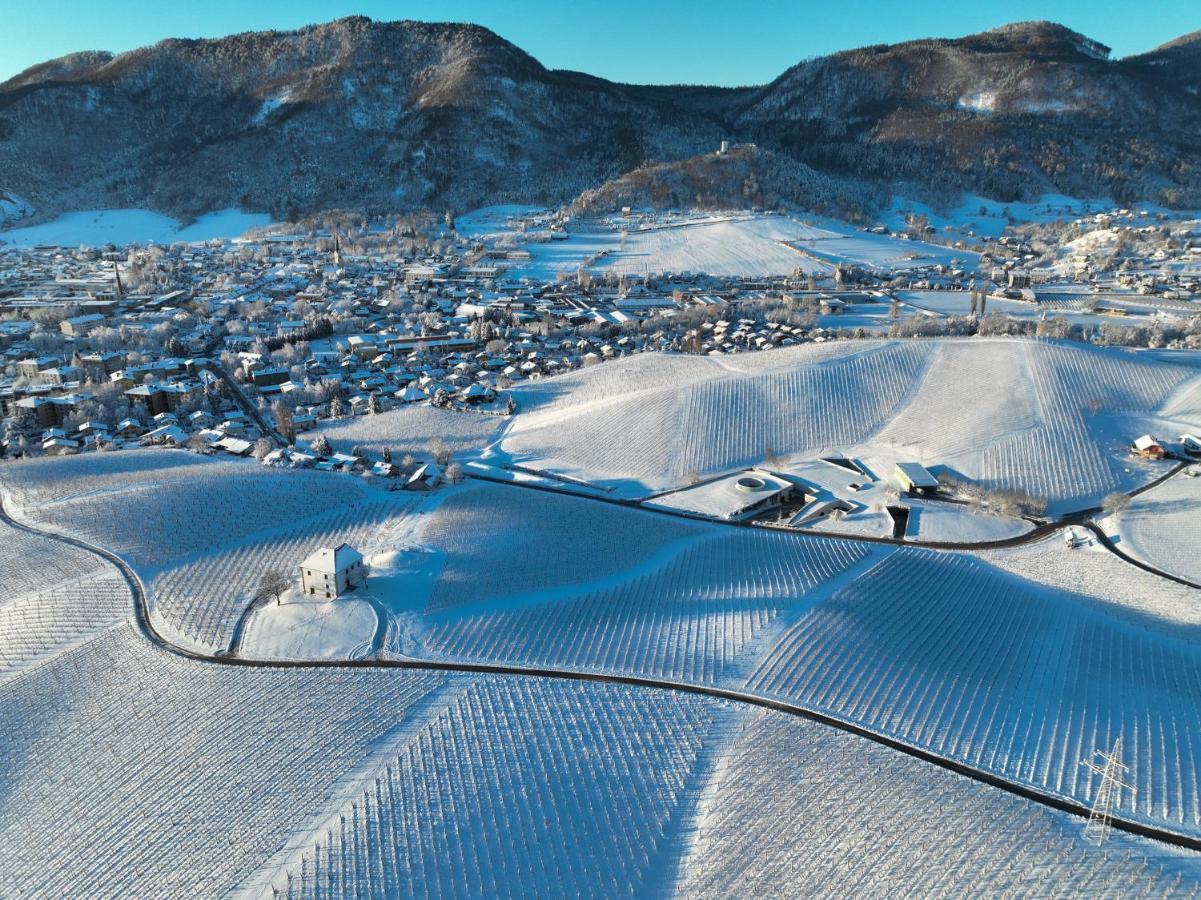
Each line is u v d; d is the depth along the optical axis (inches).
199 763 2539.4
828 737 2495.1
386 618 3307.1
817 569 3673.7
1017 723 2564.0
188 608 3444.9
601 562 3848.4
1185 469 5002.5
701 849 2138.3
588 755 2481.5
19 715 2827.3
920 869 1996.8
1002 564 4101.9
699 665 2903.5
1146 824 2137.1
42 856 2253.9
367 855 2142.0
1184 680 2849.4
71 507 4411.9
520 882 2059.5
